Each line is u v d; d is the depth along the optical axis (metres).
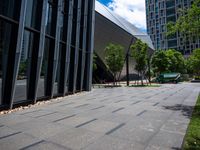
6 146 4.72
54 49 12.89
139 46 29.81
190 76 59.16
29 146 4.72
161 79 38.81
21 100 10.34
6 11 9.02
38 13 11.05
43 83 14.03
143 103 11.50
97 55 40.19
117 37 40.97
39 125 6.58
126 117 7.75
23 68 10.76
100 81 42.91
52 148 4.59
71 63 16.86
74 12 17.14
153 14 103.00
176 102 11.71
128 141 5.01
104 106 10.49
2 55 9.13
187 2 87.38
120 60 29.72
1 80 9.20
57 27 13.12
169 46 93.19
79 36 18.27
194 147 4.53
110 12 41.25
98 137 5.34
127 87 26.31
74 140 5.12
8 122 6.96
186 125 6.41
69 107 10.18
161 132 5.71
